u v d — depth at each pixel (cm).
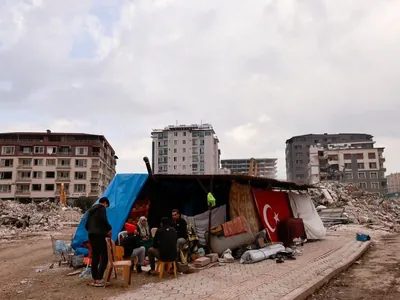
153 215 1323
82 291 793
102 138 8438
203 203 1398
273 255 1202
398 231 2414
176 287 805
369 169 9106
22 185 7794
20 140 7938
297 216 1711
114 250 862
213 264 1061
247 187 1436
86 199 7056
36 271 1084
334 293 836
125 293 763
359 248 1462
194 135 11362
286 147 13650
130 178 1203
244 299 708
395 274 1033
